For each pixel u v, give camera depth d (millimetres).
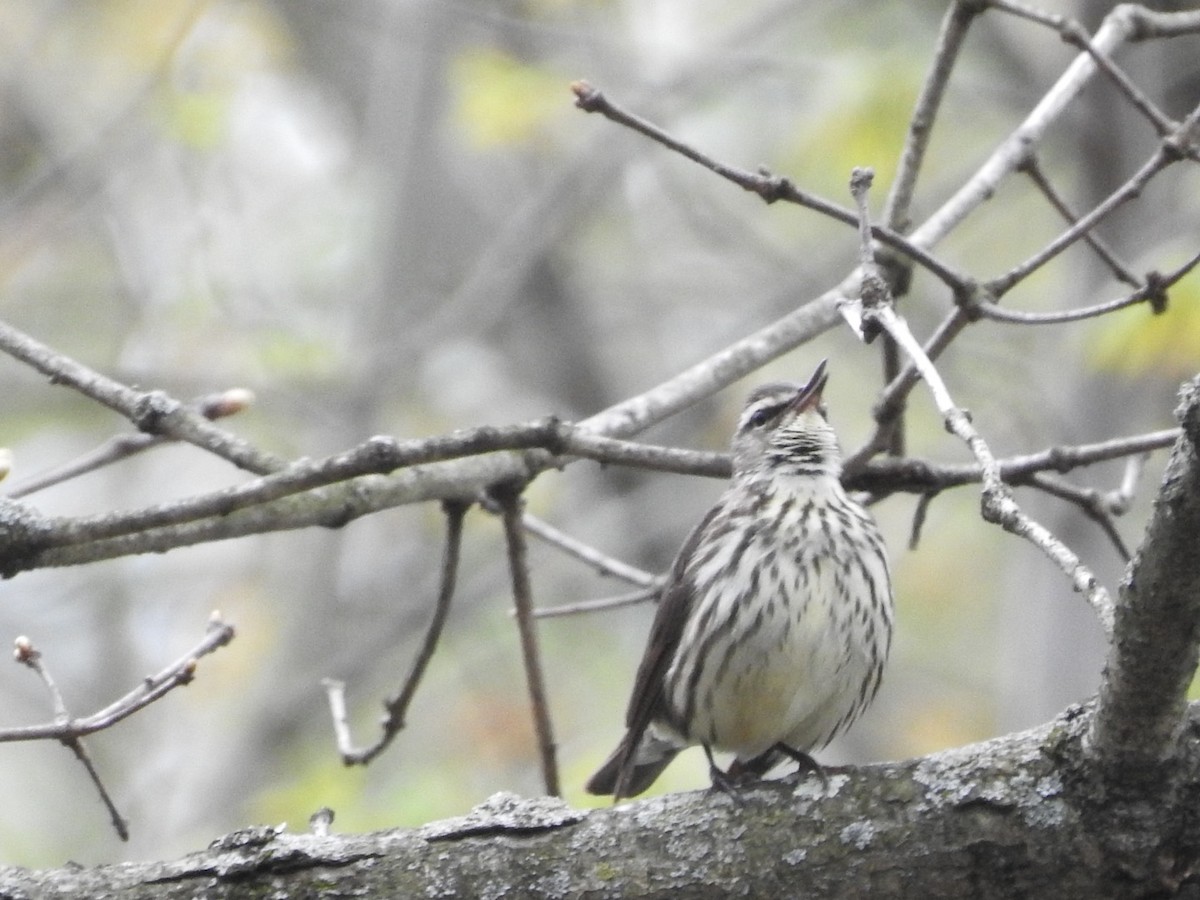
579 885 6184
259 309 16312
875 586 8047
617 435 8617
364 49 17812
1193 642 5539
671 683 8211
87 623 17266
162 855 13172
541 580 16438
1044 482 8336
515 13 16984
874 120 13906
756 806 6277
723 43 16766
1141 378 12359
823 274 16062
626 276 18328
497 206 17297
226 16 16406
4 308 16641
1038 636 12375
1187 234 12961
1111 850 5957
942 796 6125
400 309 15766
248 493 7176
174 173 16859
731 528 8180
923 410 16109
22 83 16969
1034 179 8883
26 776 16250
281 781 13820
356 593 16344
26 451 17188
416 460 7262
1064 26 8211
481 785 14477
